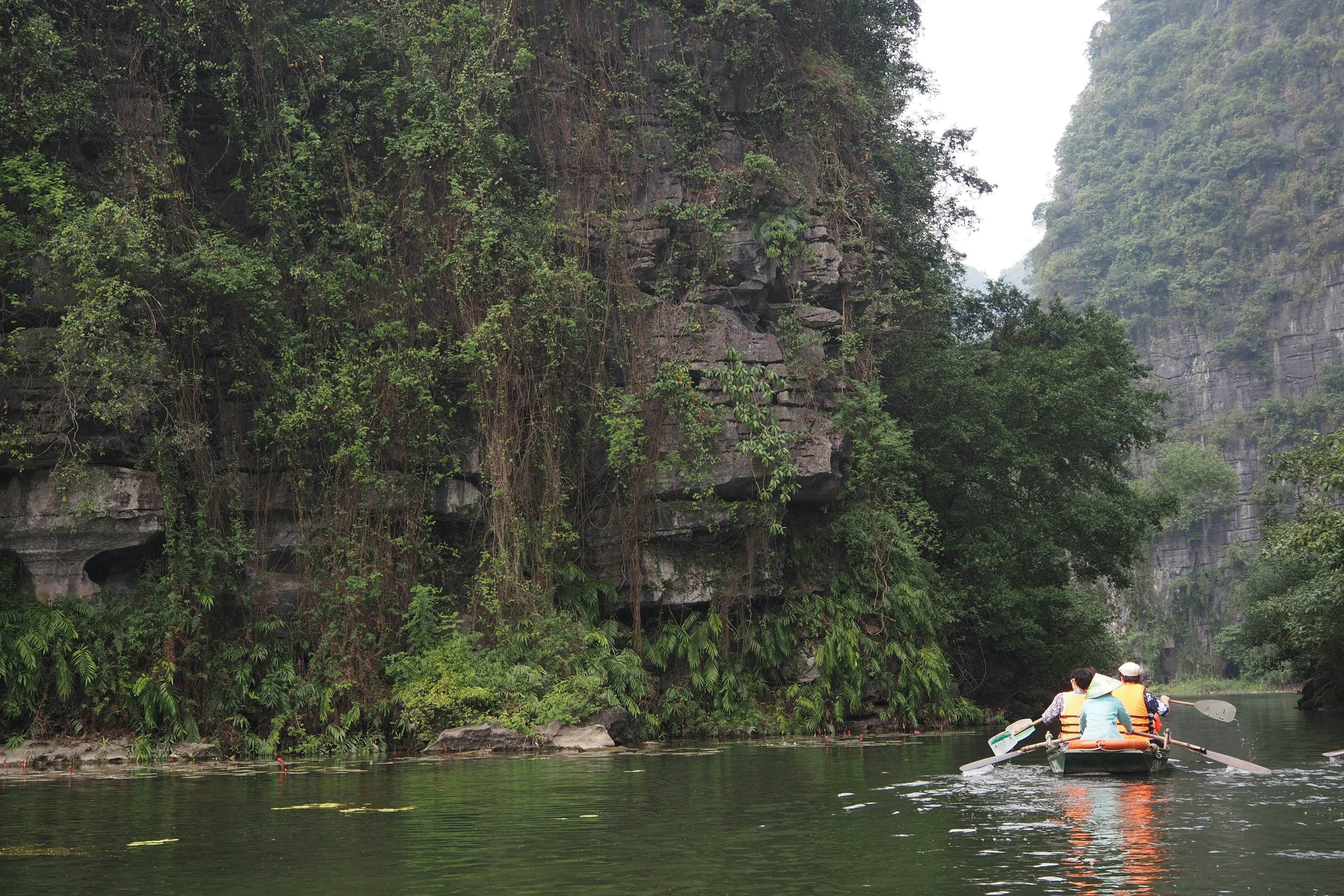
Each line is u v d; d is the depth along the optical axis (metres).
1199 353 115.75
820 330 23.19
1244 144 117.50
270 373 19.08
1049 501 29.89
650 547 21.86
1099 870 7.20
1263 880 6.86
